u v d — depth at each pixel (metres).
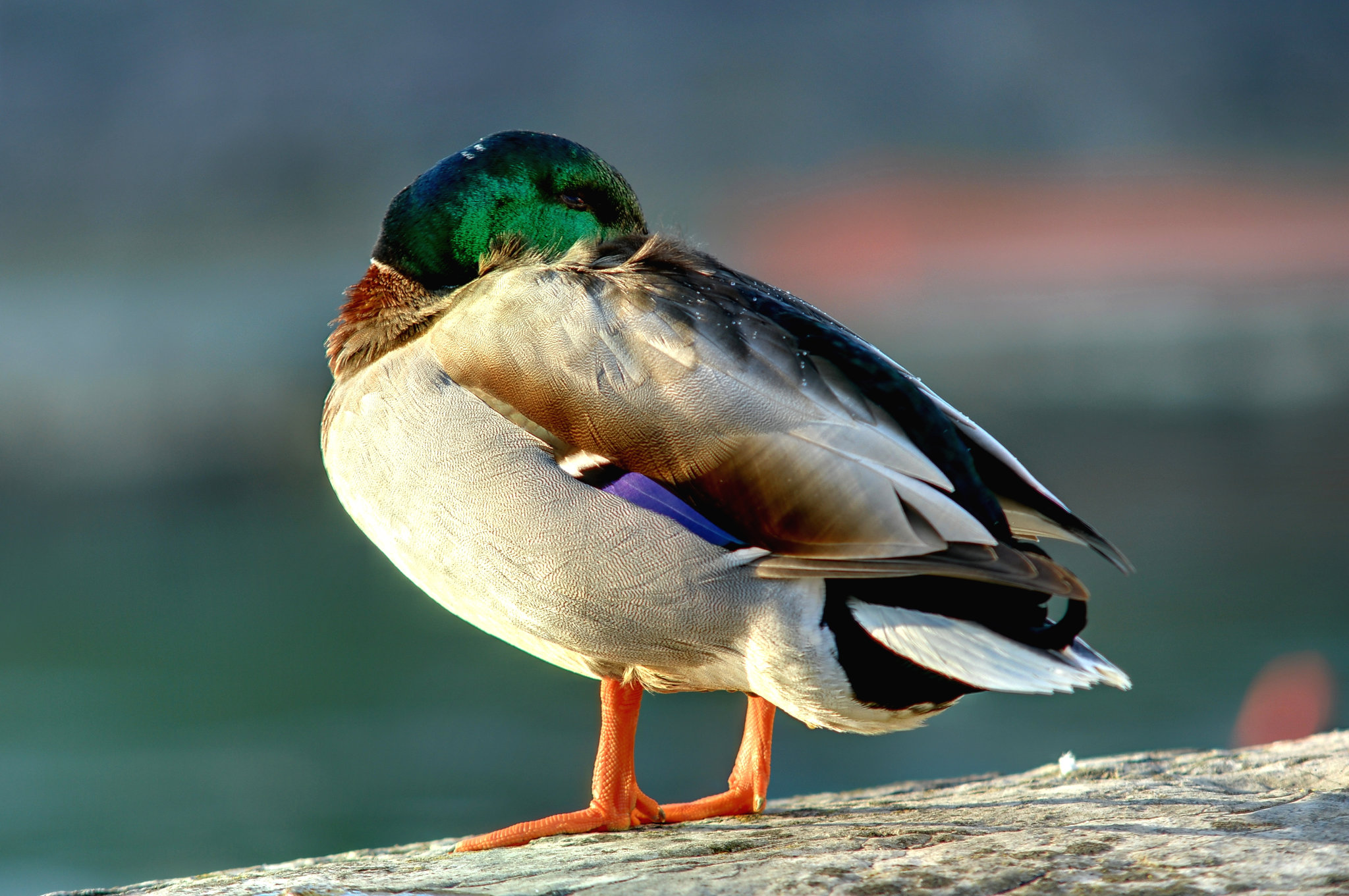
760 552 5.70
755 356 5.70
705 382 5.70
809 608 5.70
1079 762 5.90
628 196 5.86
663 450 5.71
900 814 5.78
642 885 5.64
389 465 5.75
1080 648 5.70
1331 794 5.75
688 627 5.71
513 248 5.84
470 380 5.74
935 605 5.70
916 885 5.63
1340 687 8.73
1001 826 5.71
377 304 5.82
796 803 5.87
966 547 5.68
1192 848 5.66
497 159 5.84
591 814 5.78
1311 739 5.89
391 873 5.70
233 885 5.71
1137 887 5.62
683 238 5.78
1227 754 5.88
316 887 5.67
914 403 5.71
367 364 5.80
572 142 5.86
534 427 5.73
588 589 5.72
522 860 5.71
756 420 5.70
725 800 5.82
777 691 5.72
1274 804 5.73
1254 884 5.62
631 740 5.78
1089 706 8.84
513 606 5.74
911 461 5.68
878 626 5.70
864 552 5.68
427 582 5.77
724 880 5.65
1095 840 5.68
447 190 5.83
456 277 5.84
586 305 5.73
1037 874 5.64
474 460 5.73
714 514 5.70
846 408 5.70
